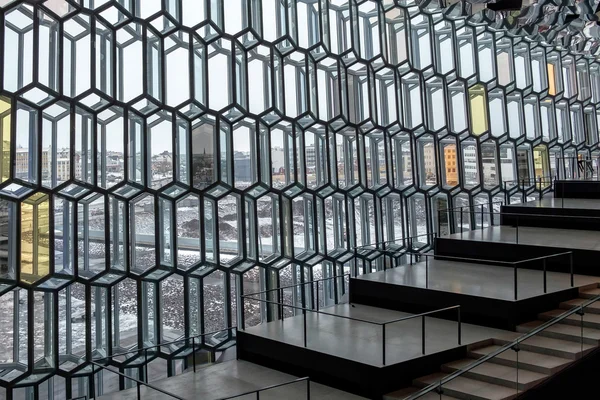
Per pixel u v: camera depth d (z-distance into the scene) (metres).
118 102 8.49
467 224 14.10
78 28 8.30
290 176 10.70
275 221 10.52
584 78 19.23
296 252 10.76
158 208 8.95
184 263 9.27
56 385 7.90
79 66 8.26
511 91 15.62
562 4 11.33
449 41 14.03
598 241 11.10
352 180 11.74
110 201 8.61
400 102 12.80
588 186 15.16
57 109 8.03
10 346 7.56
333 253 11.34
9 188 7.48
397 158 12.83
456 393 6.72
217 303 9.59
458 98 14.23
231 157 9.84
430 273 10.73
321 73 11.34
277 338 8.48
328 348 7.89
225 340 9.61
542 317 8.67
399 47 12.80
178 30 9.22
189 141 9.32
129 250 8.59
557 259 10.62
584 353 7.43
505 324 8.56
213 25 9.62
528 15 12.31
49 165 7.91
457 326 8.82
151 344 8.86
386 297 10.03
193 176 9.38
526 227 13.40
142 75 8.80
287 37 10.66
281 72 10.56
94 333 8.37
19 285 7.49
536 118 16.59
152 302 8.91
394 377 7.16
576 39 15.70
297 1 10.95
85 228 8.31
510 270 10.84
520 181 15.80
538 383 6.85
